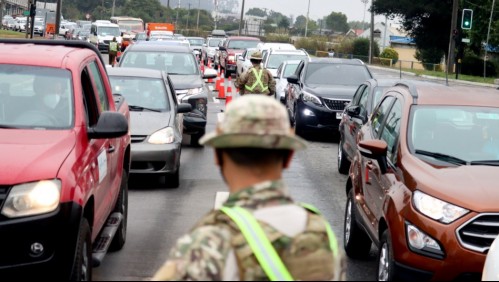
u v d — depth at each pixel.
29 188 6.62
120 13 188.25
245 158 3.17
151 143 13.70
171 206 12.34
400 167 8.49
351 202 9.88
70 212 6.66
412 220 7.74
